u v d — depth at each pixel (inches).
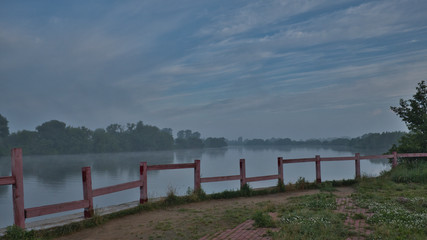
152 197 377.4
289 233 220.4
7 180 226.8
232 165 3494.1
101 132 7539.4
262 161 3895.2
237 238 224.5
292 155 5255.9
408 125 772.6
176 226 267.9
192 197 383.2
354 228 234.1
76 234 250.8
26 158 5610.2
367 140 6958.7
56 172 3297.2
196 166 399.5
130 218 301.3
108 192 297.9
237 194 426.0
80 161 4820.4
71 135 7057.1
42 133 6756.9
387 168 703.7
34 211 239.0
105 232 254.8
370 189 448.8
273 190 459.5
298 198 390.3
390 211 272.4
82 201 271.4
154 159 5022.1
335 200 349.4
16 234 223.5
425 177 501.7
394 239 204.1
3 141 6028.5
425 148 708.0
